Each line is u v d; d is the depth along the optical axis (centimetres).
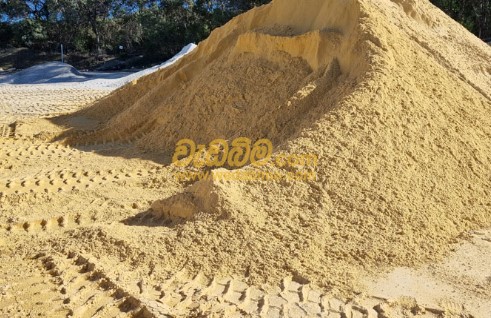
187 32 2908
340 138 517
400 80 596
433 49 741
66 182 630
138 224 485
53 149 794
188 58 955
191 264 400
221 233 423
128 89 1006
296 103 633
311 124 563
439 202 476
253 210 447
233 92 738
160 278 385
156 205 506
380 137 521
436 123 567
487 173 533
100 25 3466
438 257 411
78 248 431
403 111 560
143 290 368
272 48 760
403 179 486
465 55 804
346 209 450
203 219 444
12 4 3400
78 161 724
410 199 467
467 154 544
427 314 344
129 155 747
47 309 351
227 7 2931
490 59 816
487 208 489
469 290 369
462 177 516
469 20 2081
